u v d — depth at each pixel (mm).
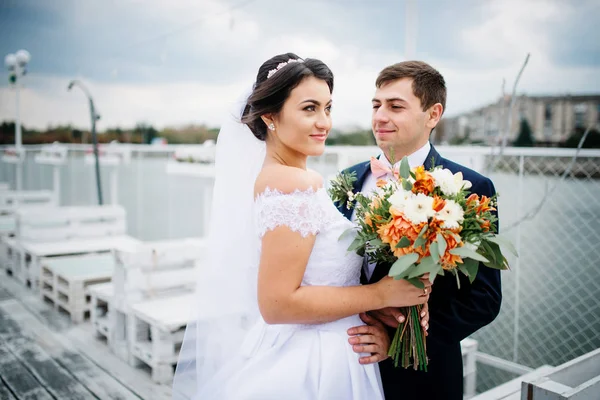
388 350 1605
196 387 1895
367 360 1570
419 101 1743
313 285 1513
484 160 3430
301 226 1417
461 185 1434
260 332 1690
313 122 1529
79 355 3727
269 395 1493
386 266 1669
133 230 7422
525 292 3799
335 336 1586
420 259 1351
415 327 1541
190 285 3969
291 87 1518
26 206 8320
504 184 3760
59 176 8945
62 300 4711
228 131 1785
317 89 1530
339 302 1444
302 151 1559
